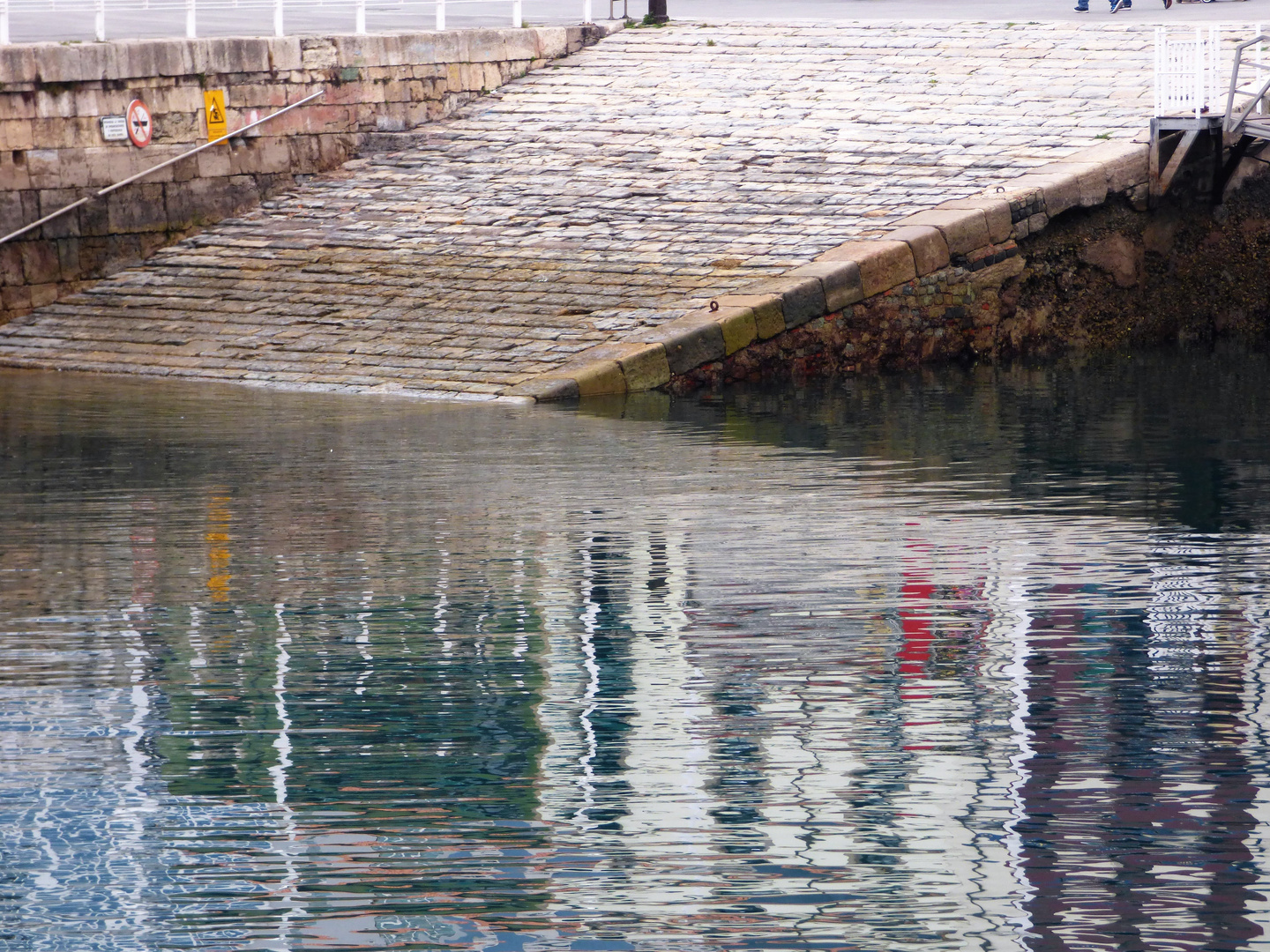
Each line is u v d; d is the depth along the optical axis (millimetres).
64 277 29625
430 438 21188
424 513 17172
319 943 8625
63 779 10539
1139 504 17547
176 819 9984
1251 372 26672
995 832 9719
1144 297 29891
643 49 37031
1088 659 12531
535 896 9023
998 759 10719
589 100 34750
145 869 9383
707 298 26156
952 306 27531
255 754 10875
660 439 21234
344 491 18219
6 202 28859
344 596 14266
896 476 18984
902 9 42469
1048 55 33656
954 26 35812
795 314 25844
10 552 15742
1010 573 14820
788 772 10523
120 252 30297
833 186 29547
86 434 21469
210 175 31484
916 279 27031
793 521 16812
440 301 27297
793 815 9922
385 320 26969
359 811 10062
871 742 10992
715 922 8781
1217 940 8523
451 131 34156
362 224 30672
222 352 26609
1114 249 29391
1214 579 14578
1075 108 31281
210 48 31250
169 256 30609
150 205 30656
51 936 8703
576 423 22266
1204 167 29688
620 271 27438
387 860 9477
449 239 29500
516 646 12953
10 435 21406
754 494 18078
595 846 9578
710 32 37500
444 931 8742
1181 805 10016
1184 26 34125
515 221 29844
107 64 29781
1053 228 28766
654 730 11250
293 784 10422
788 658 12617
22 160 28984
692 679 12203
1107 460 19859
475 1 43188
